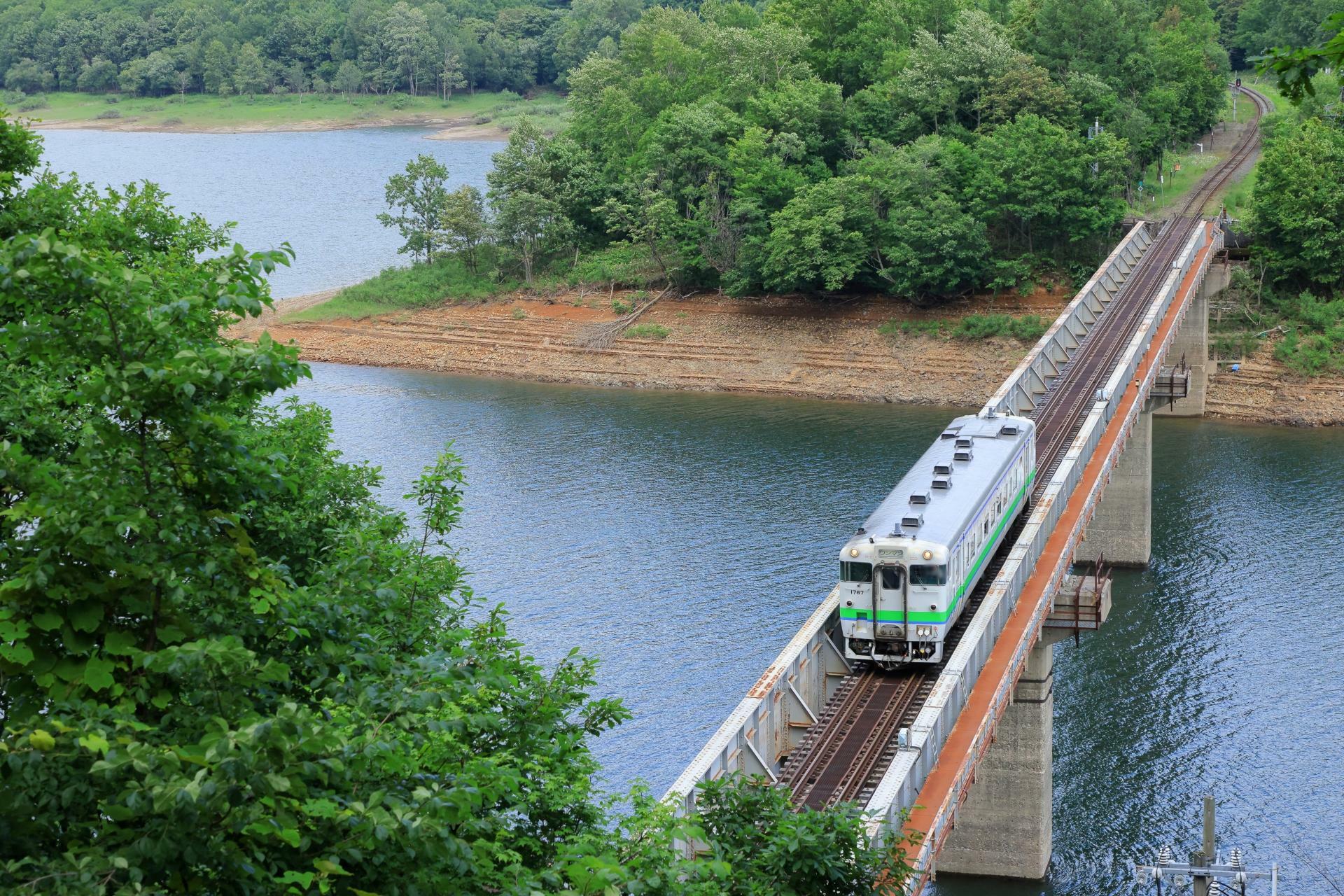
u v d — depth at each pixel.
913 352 193.75
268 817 25.44
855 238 195.38
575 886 29.00
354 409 180.38
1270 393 179.88
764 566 117.88
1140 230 192.12
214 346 28.70
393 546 49.38
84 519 27.97
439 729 30.73
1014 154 194.62
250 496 35.50
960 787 64.19
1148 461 126.50
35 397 47.31
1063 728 96.94
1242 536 132.12
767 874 43.31
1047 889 82.25
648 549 122.81
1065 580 88.88
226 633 30.11
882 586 73.19
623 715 43.31
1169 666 105.25
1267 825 84.12
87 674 27.19
